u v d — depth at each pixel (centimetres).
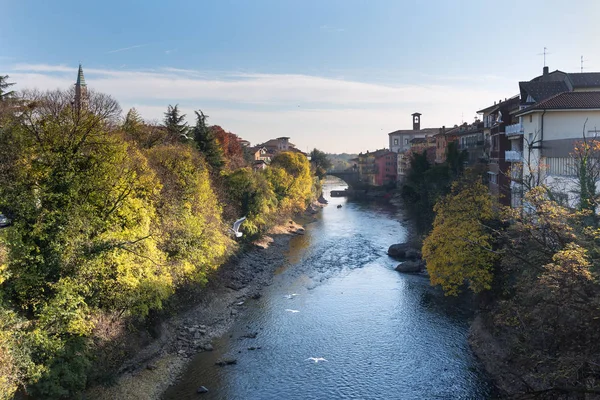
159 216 3775
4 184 2444
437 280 3984
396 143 18900
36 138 2739
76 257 2547
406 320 4100
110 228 2877
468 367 3219
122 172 3039
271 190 8012
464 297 4597
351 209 12250
